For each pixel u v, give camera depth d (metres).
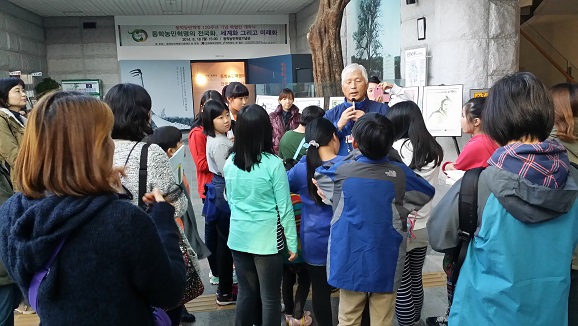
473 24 4.87
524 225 1.16
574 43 8.99
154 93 11.01
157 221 1.21
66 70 10.76
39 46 10.12
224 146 2.56
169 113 11.14
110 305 0.97
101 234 0.95
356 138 1.78
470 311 1.23
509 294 1.16
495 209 1.18
